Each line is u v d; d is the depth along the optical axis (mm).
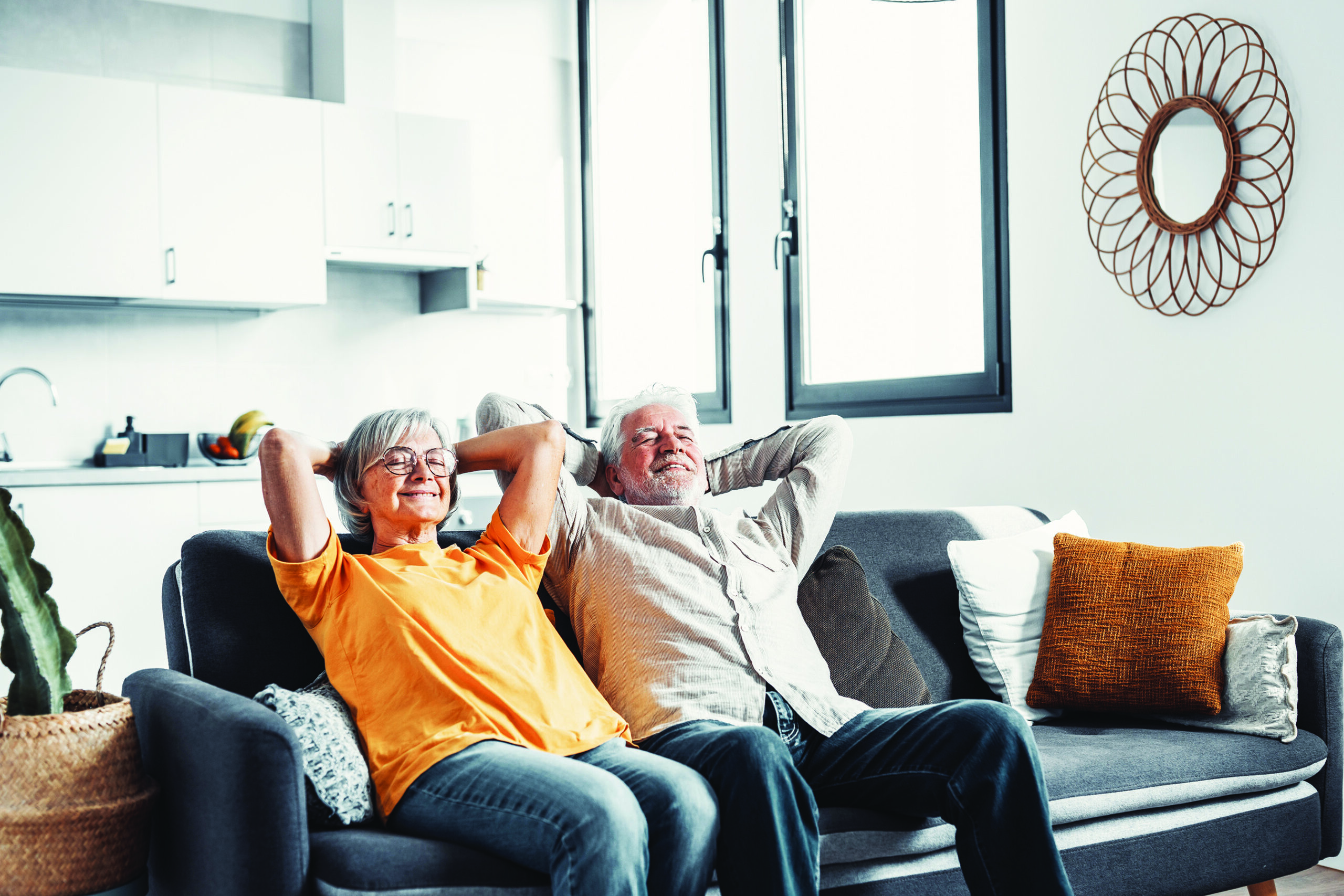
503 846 1397
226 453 4129
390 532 1828
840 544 2314
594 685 1852
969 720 1639
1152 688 2055
